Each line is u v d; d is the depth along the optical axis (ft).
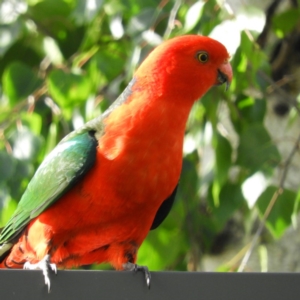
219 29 31.94
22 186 38.11
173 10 35.70
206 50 27.61
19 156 36.14
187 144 38.81
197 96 27.68
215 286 20.59
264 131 35.94
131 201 25.44
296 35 41.50
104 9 40.98
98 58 40.60
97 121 26.99
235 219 40.75
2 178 34.96
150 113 25.80
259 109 37.83
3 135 37.42
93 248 26.76
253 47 32.65
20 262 28.81
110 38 42.14
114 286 20.38
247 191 34.60
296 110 36.37
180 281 20.61
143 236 26.99
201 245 41.47
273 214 35.22
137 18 37.22
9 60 46.55
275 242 39.50
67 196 25.81
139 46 36.11
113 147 25.41
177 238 41.60
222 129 38.52
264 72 36.73
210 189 40.04
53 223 25.99
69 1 44.98
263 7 41.29
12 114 38.78
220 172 36.45
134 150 25.25
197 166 43.06
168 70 26.76
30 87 40.29
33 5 44.86
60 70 38.55
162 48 27.32
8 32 41.34
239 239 40.52
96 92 40.83
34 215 26.50
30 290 19.85
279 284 20.57
